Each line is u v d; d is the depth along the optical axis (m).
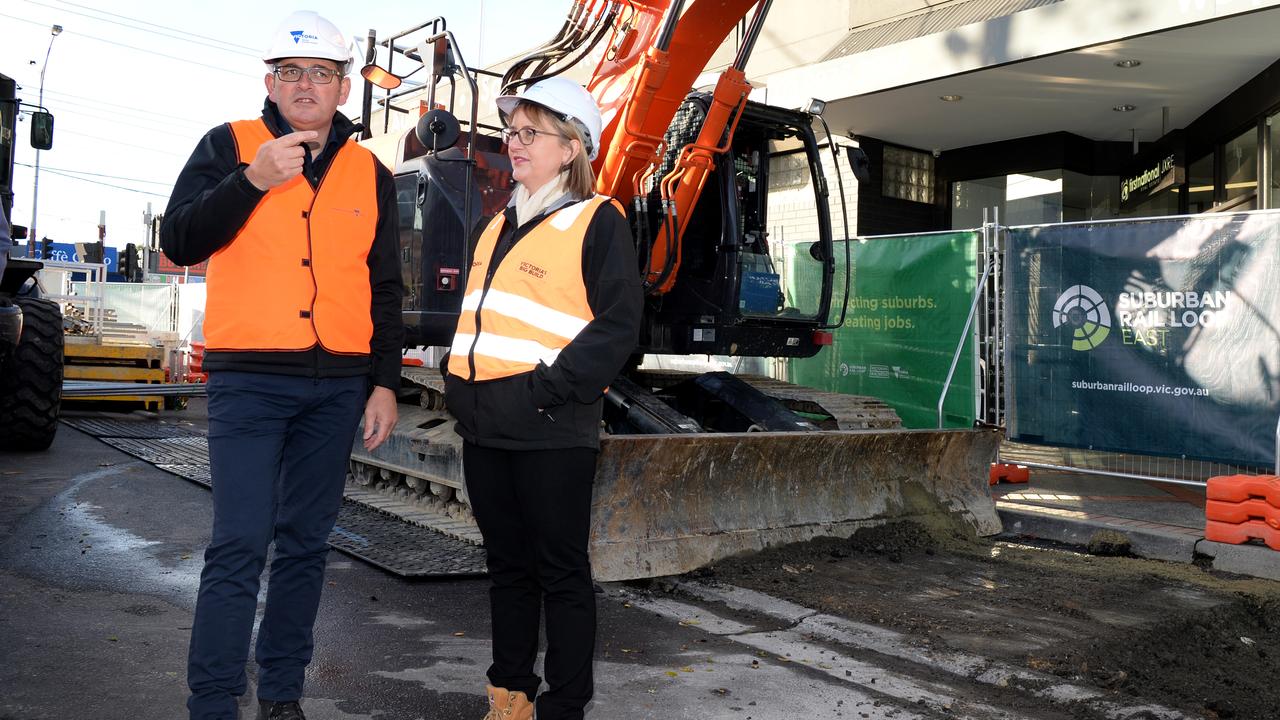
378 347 2.96
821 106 6.95
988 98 10.20
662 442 4.99
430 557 5.22
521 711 2.85
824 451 5.75
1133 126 11.41
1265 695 3.68
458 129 6.06
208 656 2.54
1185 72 9.25
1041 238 7.53
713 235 6.89
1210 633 4.48
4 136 8.05
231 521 2.59
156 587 4.50
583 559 2.74
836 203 11.88
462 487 5.83
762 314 6.93
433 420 6.58
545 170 2.79
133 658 3.52
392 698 3.26
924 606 4.64
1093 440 7.27
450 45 6.16
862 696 3.46
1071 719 3.32
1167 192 11.58
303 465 2.81
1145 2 7.95
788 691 3.48
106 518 5.95
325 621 4.12
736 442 5.26
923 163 12.61
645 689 3.46
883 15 10.84
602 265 2.66
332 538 5.64
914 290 8.41
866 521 5.96
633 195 6.22
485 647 3.84
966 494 6.54
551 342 2.65
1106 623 4.45
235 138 2.72
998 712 3.36
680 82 6.04
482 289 2.82
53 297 14.37
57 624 3.88
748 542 5.39
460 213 6.62
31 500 6.37
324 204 2.75
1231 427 6.62
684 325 6.91
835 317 9.05
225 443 2.63
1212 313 6.70
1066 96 10.09
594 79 6.62
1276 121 9.14
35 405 8.32
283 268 2.66
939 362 8.22
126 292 24.00
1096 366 7.25
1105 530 6.15
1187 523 6.30
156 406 12.90
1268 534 5.49
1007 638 4.17
